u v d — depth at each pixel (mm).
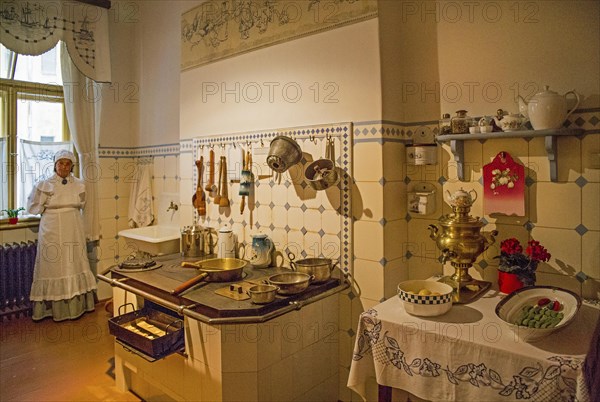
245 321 1703
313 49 2279
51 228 3367
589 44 1677
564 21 1730
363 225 2109
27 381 2490
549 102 1613
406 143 2191
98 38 3621
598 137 1659
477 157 1961
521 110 1755
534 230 1826
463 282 1851
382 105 2021
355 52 2105
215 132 2873
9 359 2770
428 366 1479
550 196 1778
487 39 1924
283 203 2445
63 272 3406
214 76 2865
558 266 1772
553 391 1237
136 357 2248
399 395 1620
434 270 2129
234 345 1773
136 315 2242
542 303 1568
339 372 2248
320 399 2129
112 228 3951
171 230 3428
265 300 1812
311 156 2295
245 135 2646
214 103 2873
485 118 1828
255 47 2578
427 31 2102
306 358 2031
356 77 2105
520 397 1298
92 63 3580
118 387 2416
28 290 3518
